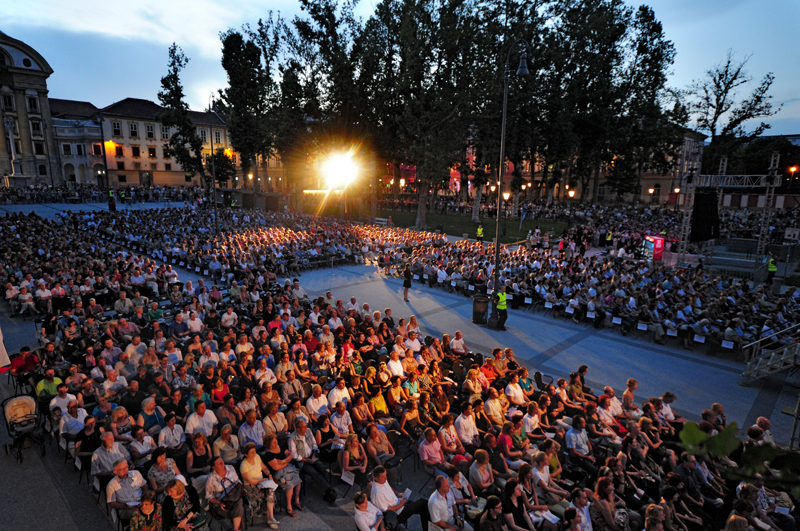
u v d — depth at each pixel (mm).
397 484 8422
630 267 24812
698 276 21734
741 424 10711
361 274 25844
